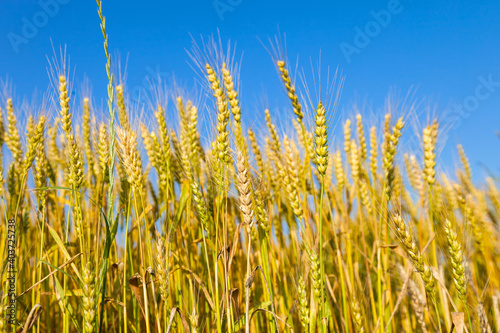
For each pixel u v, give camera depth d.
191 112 0.79
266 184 0.83
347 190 0.98
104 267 0.61
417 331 0.87
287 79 0.72
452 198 0.97
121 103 0.79
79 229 0.67
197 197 0.72
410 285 0.78
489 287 0.88
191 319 0.64
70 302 0.83
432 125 0.78
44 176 0.76
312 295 0.66
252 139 0.84
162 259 0.65
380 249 0.85
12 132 0.83
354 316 0.73
